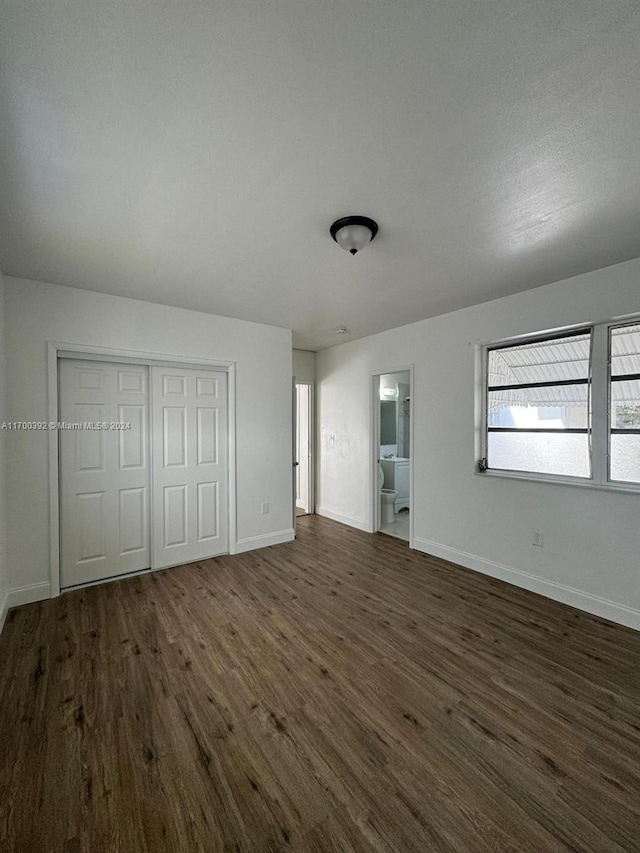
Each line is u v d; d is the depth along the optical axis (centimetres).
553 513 293
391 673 204
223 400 392
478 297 324
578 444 289
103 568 325
